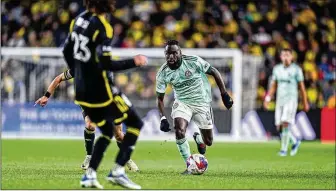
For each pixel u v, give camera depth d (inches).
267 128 3262.8
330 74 3720.5
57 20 3919.8
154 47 3846.0
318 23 4052.7
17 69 3233.3
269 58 3769.7
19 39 3836.1
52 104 3216.0
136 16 4025.6
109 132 1122.7
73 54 1091.9
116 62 1066.7
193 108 1494.8
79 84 1087.6
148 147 2657.5
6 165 1731.1
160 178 1379.2
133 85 3255.4
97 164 1128.8
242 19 4050.2
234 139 3213.6
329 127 3225.9
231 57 3211.1
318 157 2274.9
